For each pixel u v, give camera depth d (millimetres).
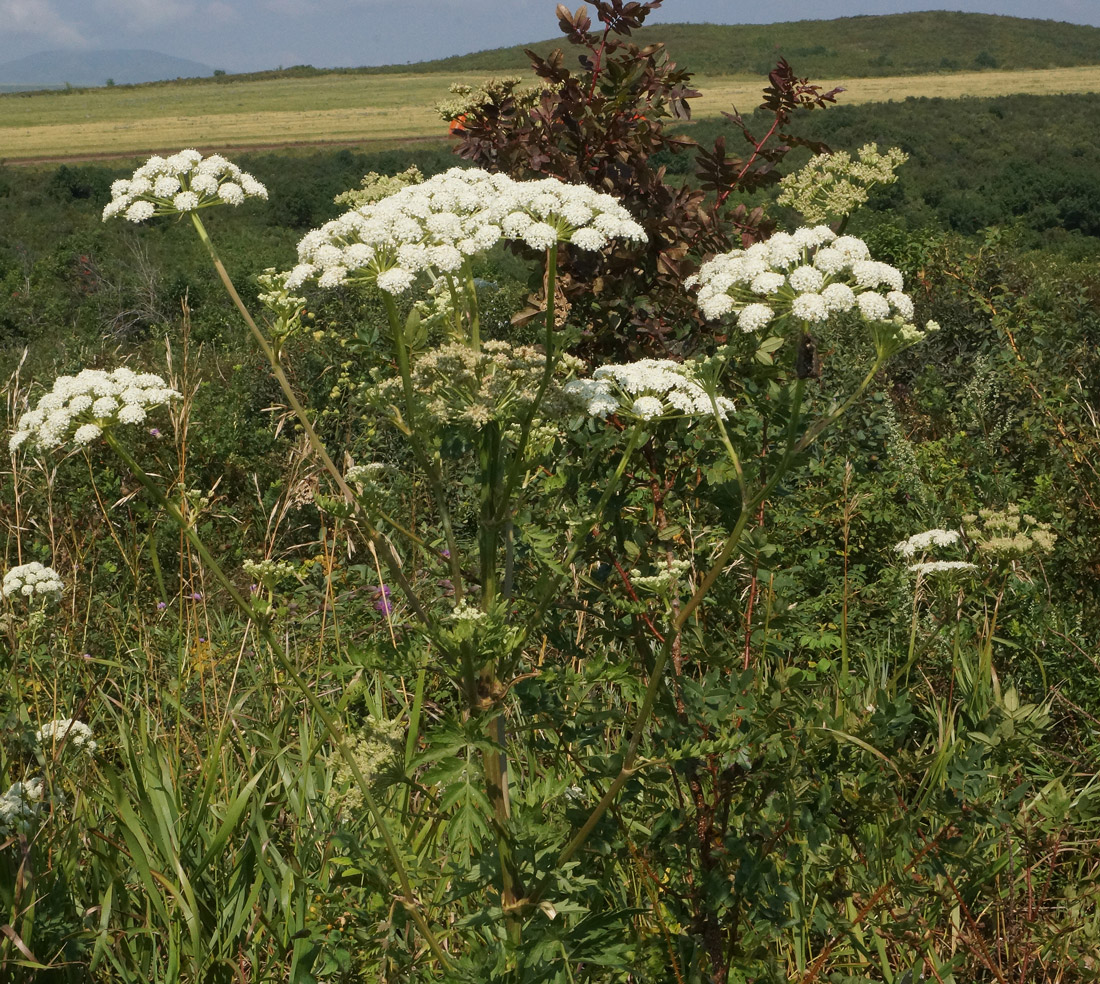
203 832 2887
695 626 2732
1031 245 41438
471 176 2393
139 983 2586
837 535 5336
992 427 6688
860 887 2520
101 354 10750
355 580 4883
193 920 2555
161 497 2260
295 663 4133
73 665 3857
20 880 2477
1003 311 7949
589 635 2826
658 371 2227
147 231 37156
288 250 34750
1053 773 3471
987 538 4141
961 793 2400
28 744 2805
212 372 9086
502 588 2371
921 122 81688
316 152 90875
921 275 9359
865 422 5910
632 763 2127
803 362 2287
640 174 3848
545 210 2176
